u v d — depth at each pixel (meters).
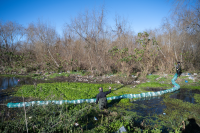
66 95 7.75
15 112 5.46
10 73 16.42
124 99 7.15
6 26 22.39
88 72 15.48
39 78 13.69
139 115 5.50
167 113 5.68
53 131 3.82
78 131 4.04
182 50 15.65
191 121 5.04
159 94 8.30
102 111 5.70
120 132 3.86
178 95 8.23
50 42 18.56
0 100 6.92
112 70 15.63
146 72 13.52
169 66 14.34
